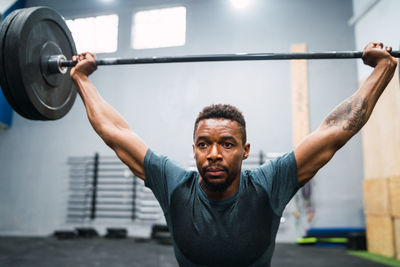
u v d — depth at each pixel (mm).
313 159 759
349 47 4664
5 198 5141
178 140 4809
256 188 747
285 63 4828
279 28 4785
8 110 5246
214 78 4875
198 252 727
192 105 4855
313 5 4820
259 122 4754
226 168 702
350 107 807
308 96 4703
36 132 5238
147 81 4961
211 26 4742
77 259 3195
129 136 856
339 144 773
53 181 5098
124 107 4957
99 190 4965
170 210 770
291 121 4707
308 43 4730
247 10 4820
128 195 4906
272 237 747
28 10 1146
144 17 4605
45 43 1225
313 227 4484
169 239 4148
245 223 721
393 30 3643
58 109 1301
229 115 733
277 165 774
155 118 4887
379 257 3447
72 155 5109
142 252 3564
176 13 4695
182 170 811
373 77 864
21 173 5172
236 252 716
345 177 4543
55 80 1265
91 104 925
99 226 4898
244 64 4879
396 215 3404
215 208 733
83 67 1014
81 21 3713
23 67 1095
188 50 4652
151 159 821
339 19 4742
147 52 4637
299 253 3664
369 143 4117
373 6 4105
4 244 4098
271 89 4797
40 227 5012
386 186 3566
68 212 5004
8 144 5262
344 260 3262
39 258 3238
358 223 4434
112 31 4582
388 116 3686
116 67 5035
